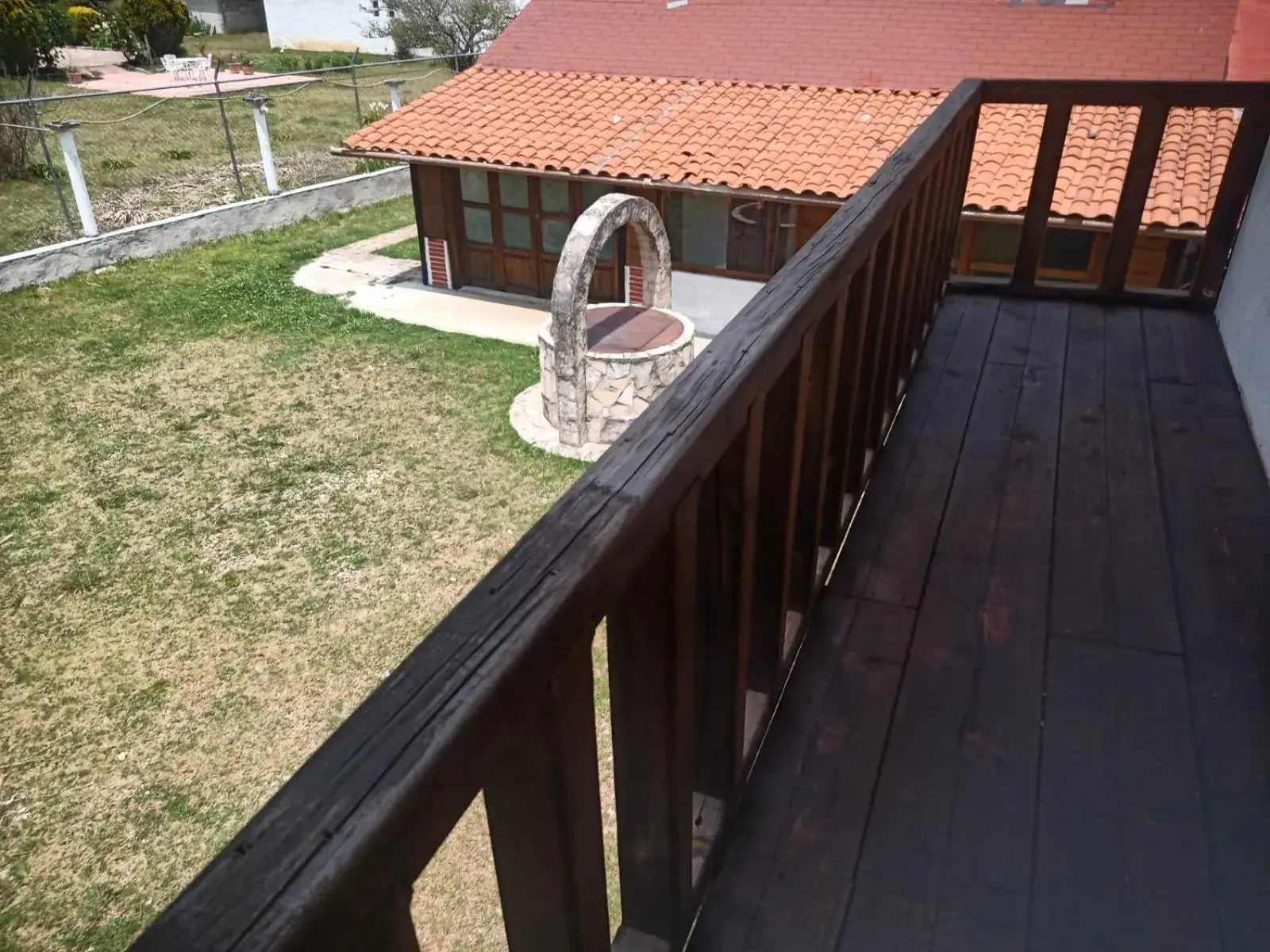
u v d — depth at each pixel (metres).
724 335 1.18
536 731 0.78
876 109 10.79
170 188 15.32
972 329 3.52
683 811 1.24
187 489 7.62
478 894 4.08
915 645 1.99
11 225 13.12
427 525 7.12
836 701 1.84
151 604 6.23
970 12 11.66
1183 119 10.03
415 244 14.18
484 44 28.06
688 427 0.96
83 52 27.50
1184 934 1.41
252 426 8.66
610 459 0.91
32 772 4.91
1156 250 9.16
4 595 6.33
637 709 1.12
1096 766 1.69
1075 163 9.37
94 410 8.94
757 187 9.49
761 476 1.49
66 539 6.96
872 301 2.10
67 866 4.38
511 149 10.83
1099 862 1.52
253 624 6.02
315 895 0.51
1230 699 1.84
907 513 2.44
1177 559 2.25
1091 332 3.49
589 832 0.94
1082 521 2.39
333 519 7.21
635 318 9.23
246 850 0.54
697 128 10.79
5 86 22.00
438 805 0.62
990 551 2.29
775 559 1.58
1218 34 10.61
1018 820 1.59
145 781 4.85
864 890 1.48
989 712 1.82
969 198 8.95
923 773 1.68
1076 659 1.94
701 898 1.44
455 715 0.62
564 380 8.03
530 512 7.32
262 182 15.82
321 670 5.62
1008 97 3.42
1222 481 2.56
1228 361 3.22
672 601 1.02
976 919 1.43
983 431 2.82
